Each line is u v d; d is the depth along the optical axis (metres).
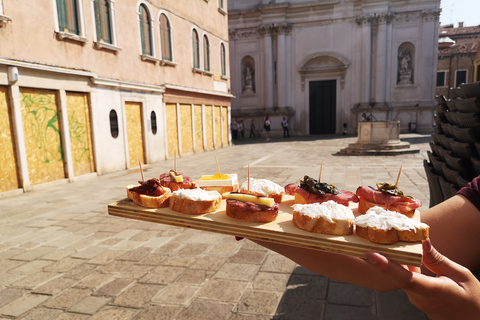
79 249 4.12
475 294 0.81
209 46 17.39
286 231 1.08
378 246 0.92
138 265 3.60
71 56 9.09
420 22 23.89
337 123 26.23
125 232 4.70
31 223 5.32
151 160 12.87
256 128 27.56
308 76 26.47
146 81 12.46
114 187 8.28
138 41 11.95
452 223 1.03
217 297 2.89
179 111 14.80
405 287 0.80
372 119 24.45
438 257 0.87
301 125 27.02
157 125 13.18
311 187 1.51
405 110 24.70
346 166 10.49
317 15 25.41
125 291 3.04
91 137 10.02
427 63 24.03
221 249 3.96
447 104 1.75
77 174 9.55
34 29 8.00
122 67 11.20
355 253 0.96
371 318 2.53
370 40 24.59
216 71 18.30
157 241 4.30
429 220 1.06
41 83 8.22
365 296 2.82
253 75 27.27
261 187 1.61
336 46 25.45
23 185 7.82
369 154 13.19
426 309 0.84
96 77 9.80
